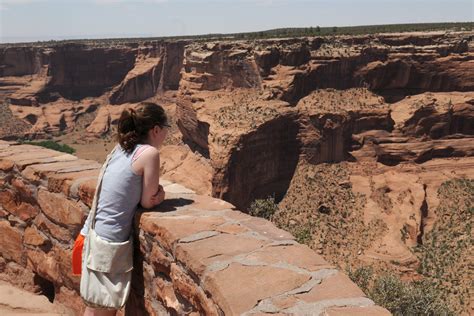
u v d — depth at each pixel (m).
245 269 3.88
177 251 4.31
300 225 60.00
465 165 74.56
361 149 72.50
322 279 3.77
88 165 6.93
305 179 68.88
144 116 4.74
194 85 81.88
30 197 6.96
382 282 28.34
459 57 79.44
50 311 6.55
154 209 5.12
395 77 79.62
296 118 69.94
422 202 63.19
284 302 3.48
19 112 139.38
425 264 50.47
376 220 59.06
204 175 75.25
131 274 5.02
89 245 4.68
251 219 4.94
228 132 63.25
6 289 7.11
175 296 4.50
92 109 146.25
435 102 77.81
